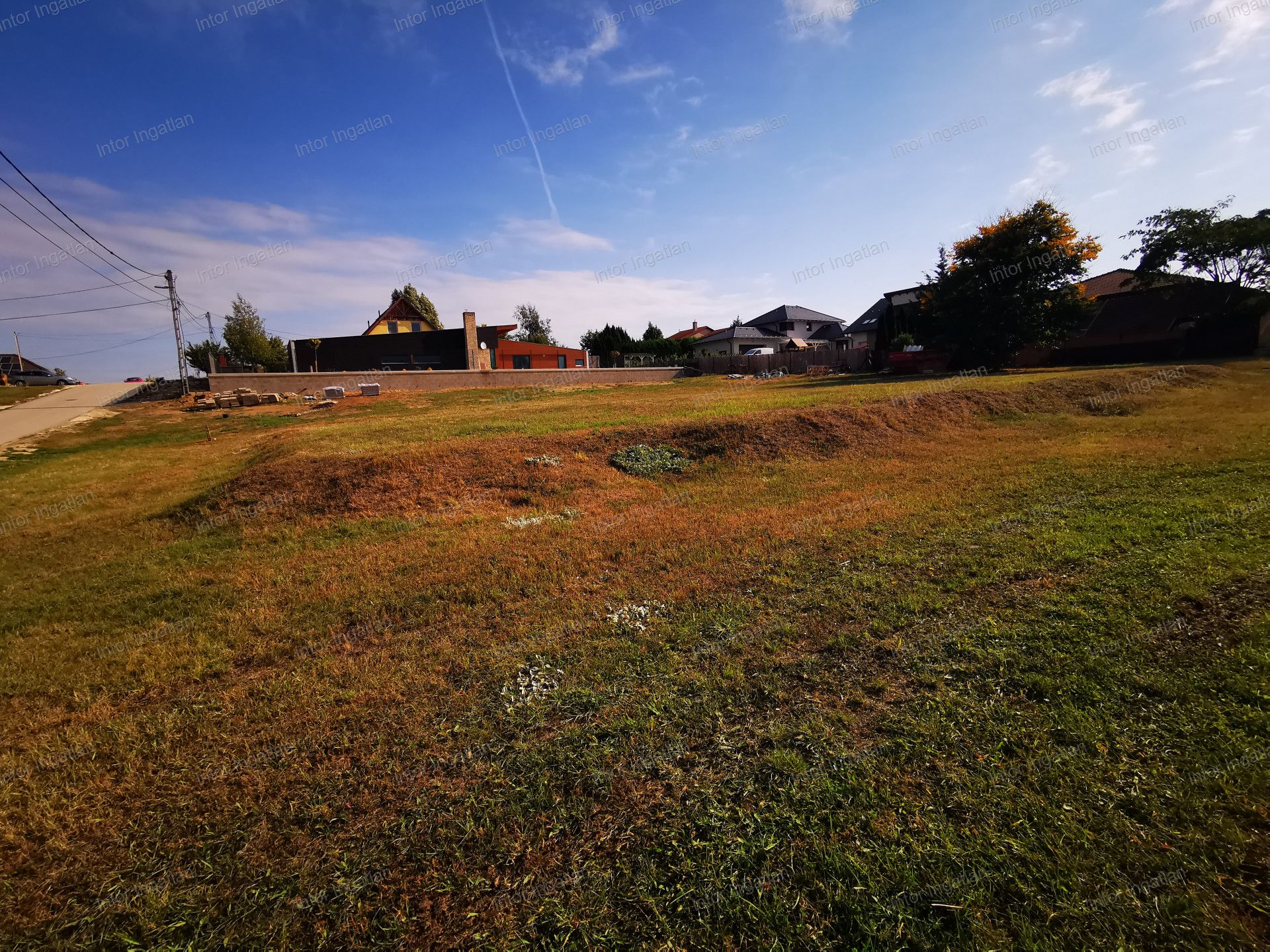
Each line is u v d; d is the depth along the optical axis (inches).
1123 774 96.7
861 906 79.0
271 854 97.3
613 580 209.0
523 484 343.6
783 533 245.1
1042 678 123.8
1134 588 159.2
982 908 77.2
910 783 99.9
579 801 103.1
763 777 105.0
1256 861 79.5
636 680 140.6
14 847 103.1
